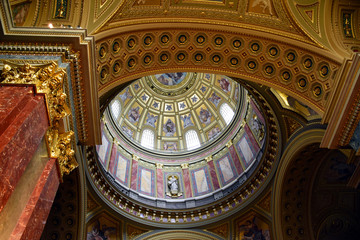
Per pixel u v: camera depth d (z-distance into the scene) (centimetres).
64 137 810
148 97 2652
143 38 1147
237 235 1794
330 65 1032
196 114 2616
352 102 920
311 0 1096
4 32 818
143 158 2244
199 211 1902
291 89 1162
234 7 1153
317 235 1603
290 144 1533
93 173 1598
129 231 1773
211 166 2202
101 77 1051
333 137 971
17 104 646
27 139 624
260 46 1180
